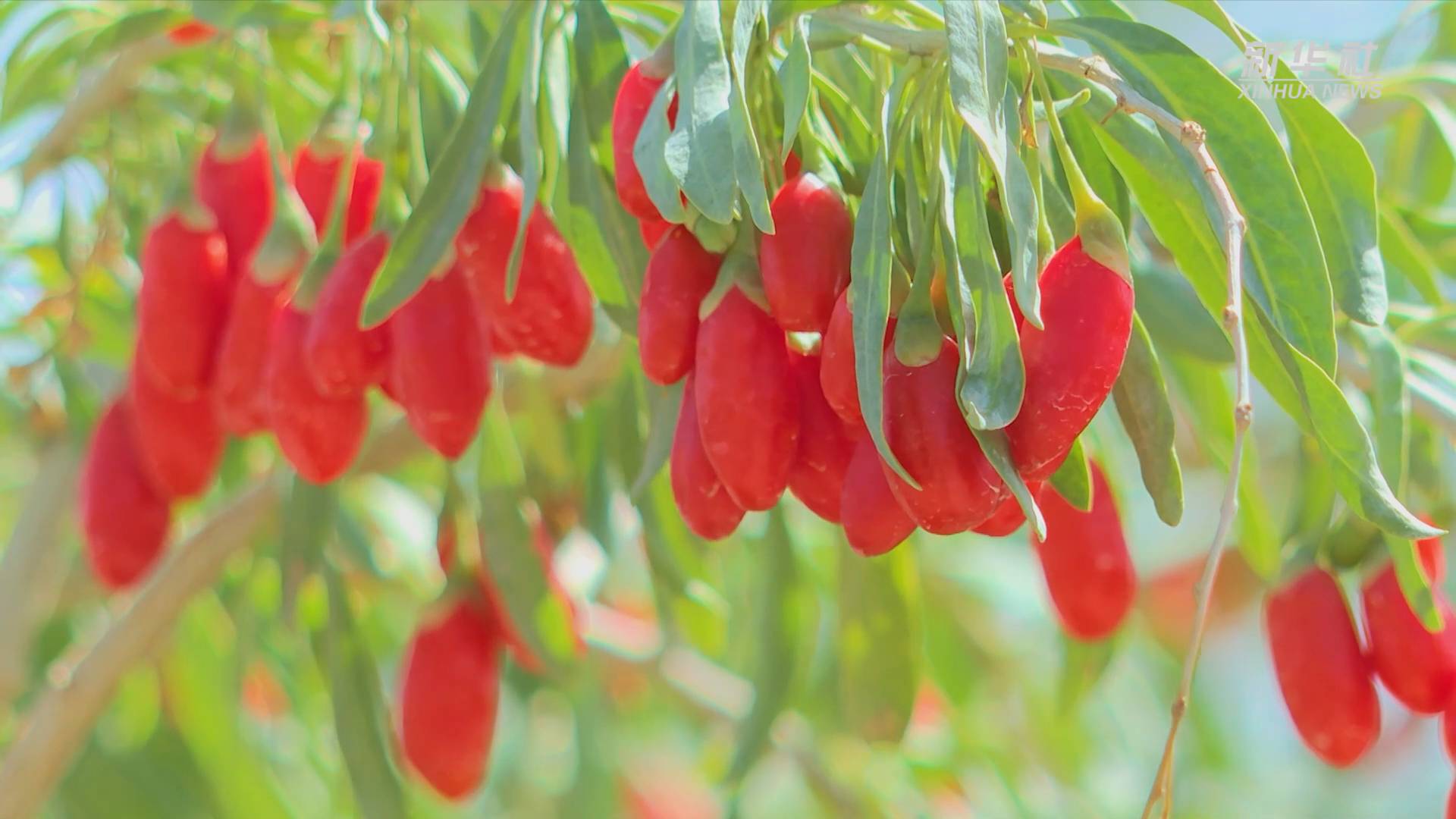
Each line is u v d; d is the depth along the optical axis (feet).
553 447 1.90
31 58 1.88
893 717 1.77
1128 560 1.64
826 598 2.21
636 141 1.54
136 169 1.92
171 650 2.06
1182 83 1.56
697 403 1.54
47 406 2.02
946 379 1.50
